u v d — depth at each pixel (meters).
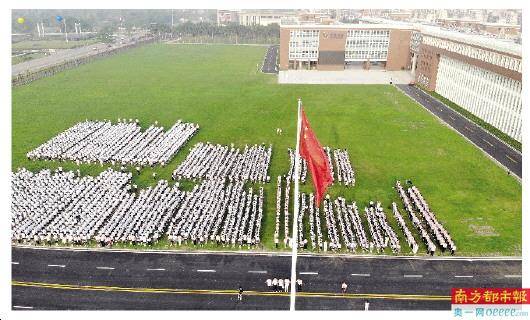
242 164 78.00
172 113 109.81
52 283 48.62
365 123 101.69
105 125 98.88
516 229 58.72
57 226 57.12
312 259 52.78
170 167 77.44
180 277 49.81
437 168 77.38
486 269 51.09
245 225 58.84
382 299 46.47
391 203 65.25
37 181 70.12
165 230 58.12
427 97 124.88
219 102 119.94
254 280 49.34
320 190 35.88
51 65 178.00
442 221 60.66
